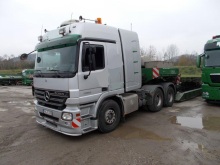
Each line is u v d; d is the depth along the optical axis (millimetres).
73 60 4898
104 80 5598
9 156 4469
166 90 8672
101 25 5680
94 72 5270
